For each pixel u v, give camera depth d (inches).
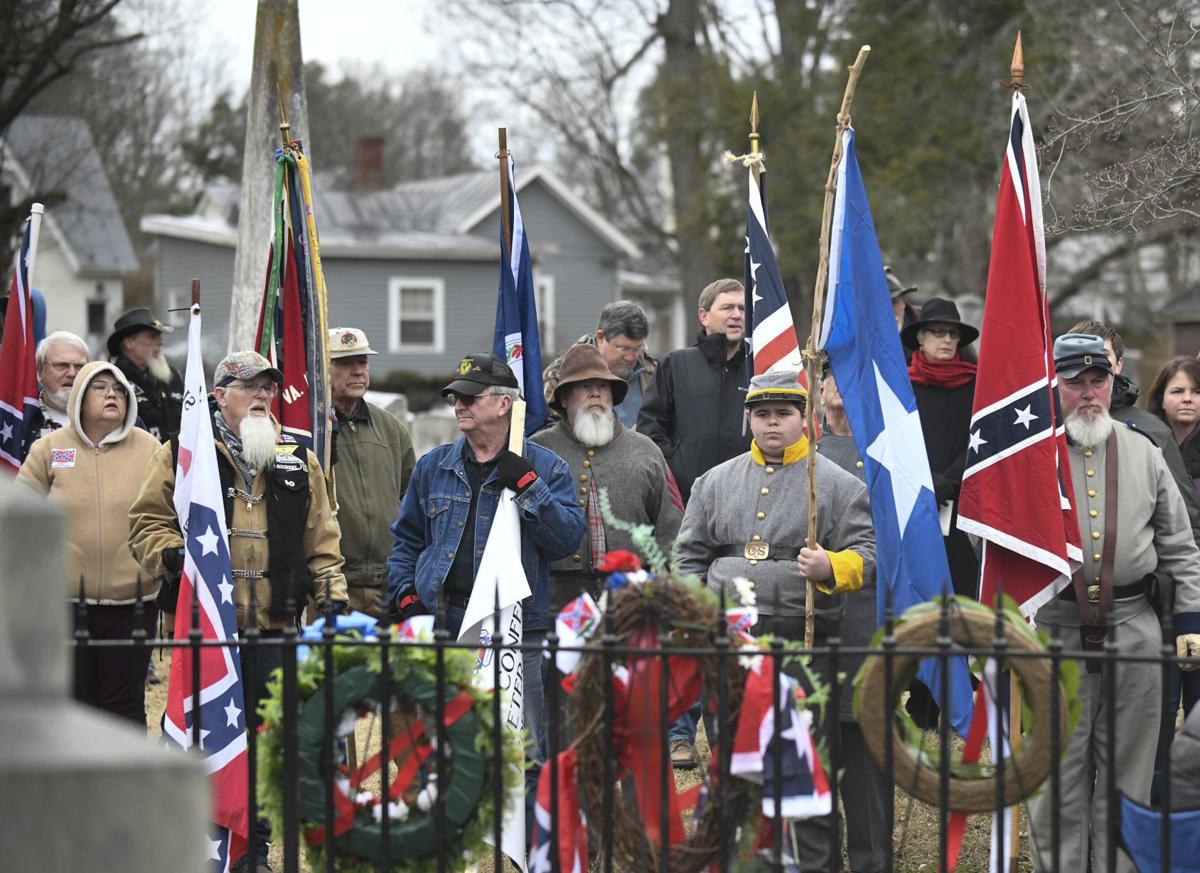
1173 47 1557.6
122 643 678.5
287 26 1456.7
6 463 1235.2
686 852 695.7
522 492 903.1
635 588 706.8
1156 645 865.5
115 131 5275.6
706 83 4311.0
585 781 700.7
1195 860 676.1
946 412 1190.9
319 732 701.3
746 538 913.5
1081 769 853.2
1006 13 3971.5
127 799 386.0
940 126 3929.6
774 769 650.2
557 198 5846.5
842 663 879.1
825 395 1151.0
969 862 967.0
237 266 1471.5
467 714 708.7
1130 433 893.2
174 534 901.2
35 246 1249.4
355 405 1164.5
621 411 1378.0
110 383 1059.9
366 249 5295.3
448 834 701.9
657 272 7121.1
